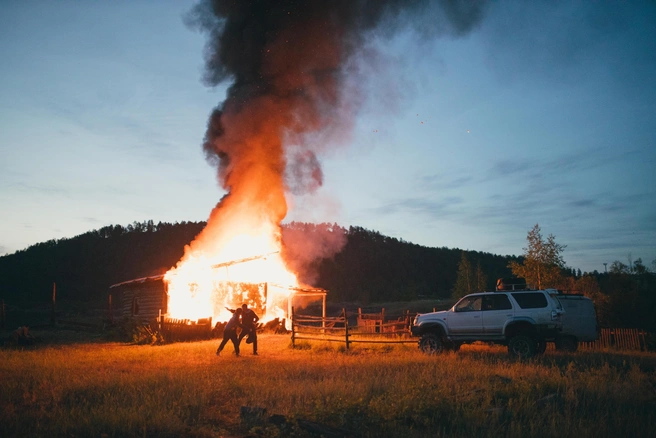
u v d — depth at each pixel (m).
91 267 88.38
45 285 78.25
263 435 6.34
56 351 15.70
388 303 66.75
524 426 6.61
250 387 8.91
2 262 88.81
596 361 13.07
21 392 8.66
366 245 115.75
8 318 33.47
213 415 7.35
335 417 6.95
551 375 9.62
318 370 10.88
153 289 25.45
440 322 14.68
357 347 16.52
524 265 26.39
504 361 11.95
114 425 6.51
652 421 6.93
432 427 6.85
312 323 36.34
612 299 24.41
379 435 6.48
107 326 26.17
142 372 10.69
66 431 6.37
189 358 13.75
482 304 14.31
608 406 7.60
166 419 6.75
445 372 10.23
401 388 8.38
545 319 13.54
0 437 6.14
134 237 106.19
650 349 17.77
